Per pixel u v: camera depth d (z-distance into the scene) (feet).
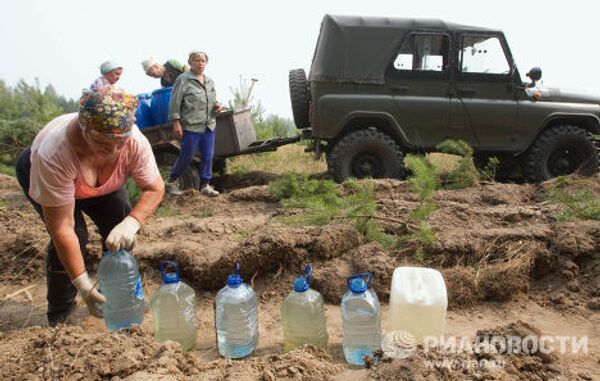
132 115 6.95
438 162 26.43
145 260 12.04
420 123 20.85
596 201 14.12
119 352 6.97
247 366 6.85
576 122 22.06
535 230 11.64
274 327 9.49
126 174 8.63
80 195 8.32
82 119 6.73
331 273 10.68
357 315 7.97
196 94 18.85
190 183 21.06
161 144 20.21
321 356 7.47
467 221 13.60
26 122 26.25
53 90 32.91
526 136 21.29
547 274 10.95
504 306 10.10
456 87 20.80
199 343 9.07
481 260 10.90
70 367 6.68
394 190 17.40
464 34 20.53
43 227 15.21
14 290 11.93
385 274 10.51
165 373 6.59
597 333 8.69
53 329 7.86
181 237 14.40
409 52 20.61
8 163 27.71
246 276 11.18
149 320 9.75
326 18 20.74
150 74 21.74
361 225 12.55
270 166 29.43
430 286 7.79
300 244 11.32
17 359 7.00
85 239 9.41
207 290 11.27
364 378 6.23
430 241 11.34
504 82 20.97
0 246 13.23
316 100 20.85
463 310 10.07
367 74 20.59
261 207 17.62
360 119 21.13
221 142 22.27
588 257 10.93
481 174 20.98
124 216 9.78
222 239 14.21
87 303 8.22
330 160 21.02
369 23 20.47
